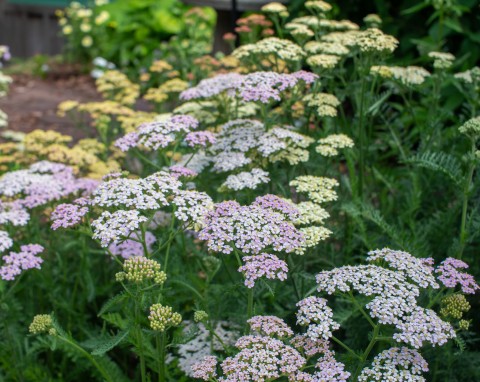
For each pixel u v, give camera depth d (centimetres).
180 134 75
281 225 62
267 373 54
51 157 90
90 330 83
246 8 144
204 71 117
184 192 65
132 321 63
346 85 91
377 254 61
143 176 88
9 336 74
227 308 76
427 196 91
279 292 73
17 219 75
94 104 101
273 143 74
